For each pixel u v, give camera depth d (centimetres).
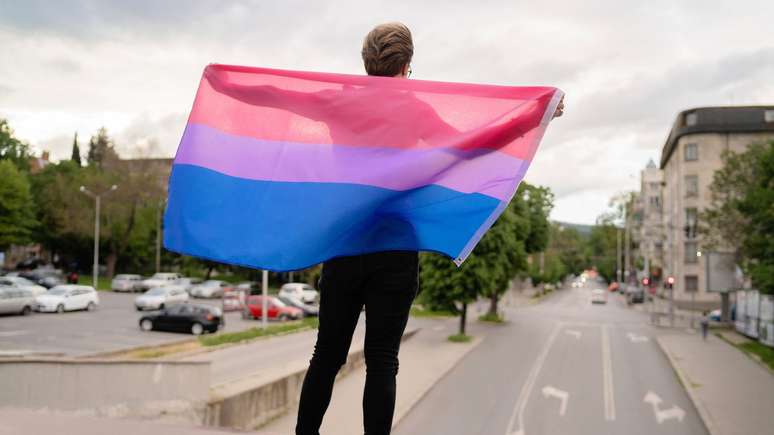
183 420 1271
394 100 229
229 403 1459
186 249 222
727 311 4822
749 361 2973
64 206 6706
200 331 3259
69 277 5688
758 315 3734
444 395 2155
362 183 217
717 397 2138
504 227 3662
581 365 2855
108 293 5719
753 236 3438
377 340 209
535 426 1778
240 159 229
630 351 3344
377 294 208
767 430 1706
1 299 3647
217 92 239
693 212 6694
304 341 3130
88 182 6488
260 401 1623
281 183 223
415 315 5484
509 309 6625
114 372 1059
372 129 226
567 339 3812
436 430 1711
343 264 212
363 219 213
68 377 938
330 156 224
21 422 266
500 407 1997
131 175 6419
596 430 1748
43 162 10212
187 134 234
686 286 6769
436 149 222
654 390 2317
